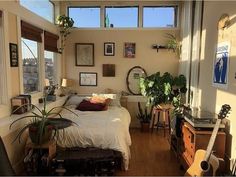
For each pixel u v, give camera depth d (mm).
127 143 3352
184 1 4691
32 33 3619
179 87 4352
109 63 5223
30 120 3094
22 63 3332
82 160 2730
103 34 5168
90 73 5262
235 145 2420
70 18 4895
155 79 4402
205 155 2275
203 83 3477
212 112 3055
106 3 5121
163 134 4723
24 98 3092
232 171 2377
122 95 5176
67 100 4824
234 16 2498
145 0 5004
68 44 5227
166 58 5137
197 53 3717
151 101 4457
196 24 3838
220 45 2859
